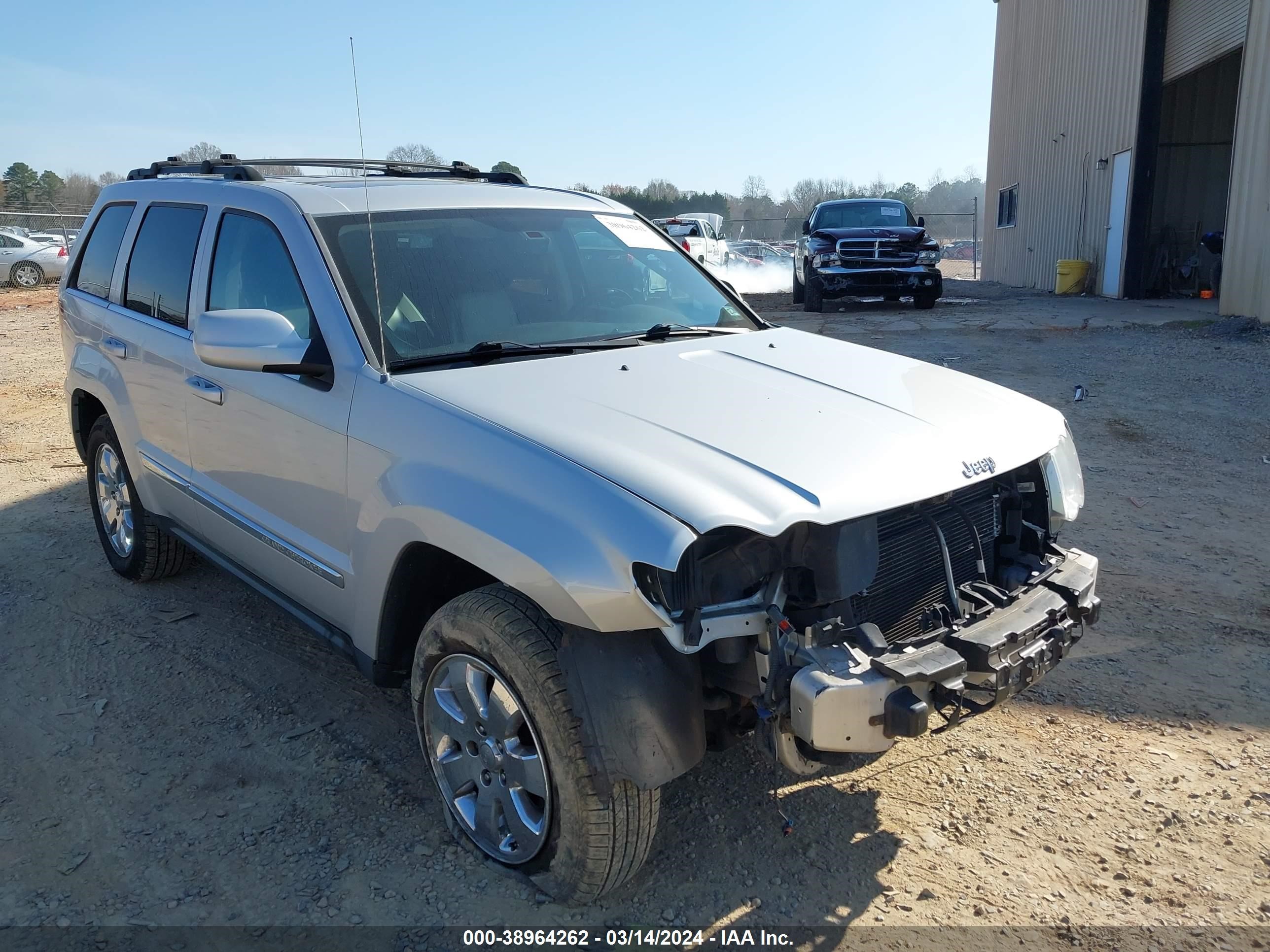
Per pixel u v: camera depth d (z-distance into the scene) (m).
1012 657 2.68
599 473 2.48
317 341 3.23
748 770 3.41
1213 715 3.72
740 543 2.46
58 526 6.02
